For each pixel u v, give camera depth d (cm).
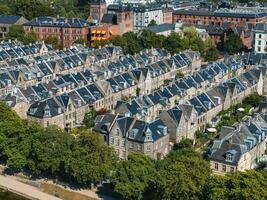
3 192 17712
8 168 19388
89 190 17525
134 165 16100
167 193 14325
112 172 16912
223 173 16888
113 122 19212
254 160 18225
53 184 18000
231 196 13150
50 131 18062
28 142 18288
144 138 18388
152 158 18038
